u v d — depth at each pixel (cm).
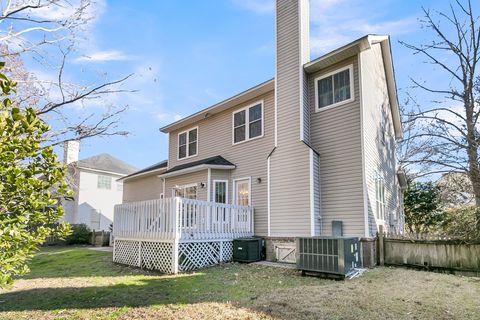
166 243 809
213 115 1379
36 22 429
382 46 1200
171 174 1362
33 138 240
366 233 830
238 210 1029
